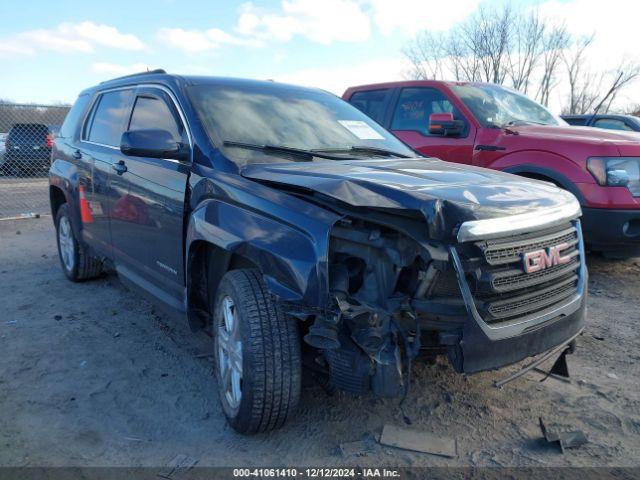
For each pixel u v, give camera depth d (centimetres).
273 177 304
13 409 328
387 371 254
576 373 381
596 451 291
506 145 614
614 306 521
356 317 254
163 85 410
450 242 259
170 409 330
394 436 300
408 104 737
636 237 554
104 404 335
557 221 300
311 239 259
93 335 443
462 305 262
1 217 1037
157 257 387
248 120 378
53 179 583
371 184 276
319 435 302
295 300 257
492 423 317
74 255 564
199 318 357
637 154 546
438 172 330
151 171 388
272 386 274
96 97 542
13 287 573
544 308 298
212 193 321
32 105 1191
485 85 746
